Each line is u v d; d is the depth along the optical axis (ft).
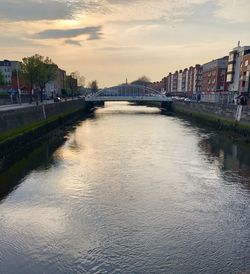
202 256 37.96
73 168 74.74
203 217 48.14
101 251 38.81
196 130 143.84
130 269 35.45
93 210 50.24
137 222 46.26
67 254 38.06
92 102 316.81
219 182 64.69
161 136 124.98
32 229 43.91
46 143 107.65
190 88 404.77
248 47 206.80
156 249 39.37
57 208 50.93
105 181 64.75
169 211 50.16
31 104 177.99
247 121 125.08
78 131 139.03
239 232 43.73
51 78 211.00
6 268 35.37
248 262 36.91
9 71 316.60
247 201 54.49
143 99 279.90
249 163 80.48
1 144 79.41
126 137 122.31
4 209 50.39
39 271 34.96
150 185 62.44
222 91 255.29
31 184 62.69
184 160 83.61
